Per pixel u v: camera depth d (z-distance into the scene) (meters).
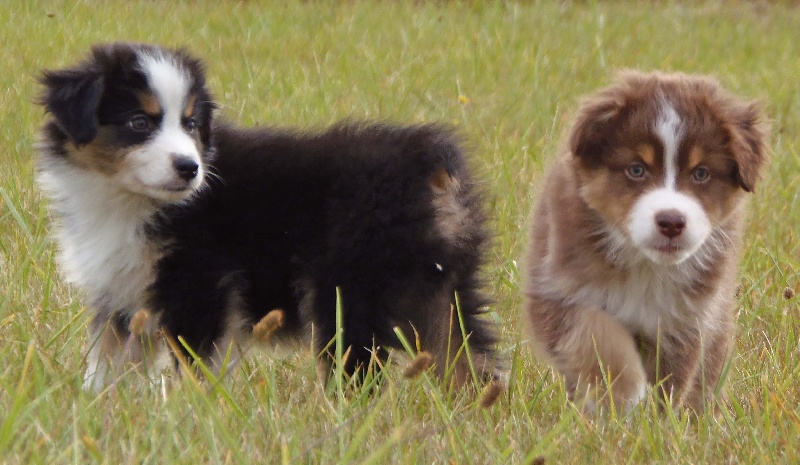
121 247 7.16
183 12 18.11
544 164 10.66
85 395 5.98
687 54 18.31
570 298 7.10
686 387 7.22
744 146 6.71
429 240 7.18
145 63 7.25
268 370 7.03
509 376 7.34
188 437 5.42
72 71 7.33
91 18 16.34
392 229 7.12
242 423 5.84
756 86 16.61
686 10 22.86
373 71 15.20
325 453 5.46
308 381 7.05
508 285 8.69
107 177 7.13
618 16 20.91
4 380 5.88
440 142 7.41
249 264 7.31
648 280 7.01
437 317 7.30
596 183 6.82
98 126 7.14
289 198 7.29
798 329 8.38
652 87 6.88
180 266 7.17
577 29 19.44
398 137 7.44
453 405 6.74
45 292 7.64
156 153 7.00
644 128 6.65
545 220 7.46
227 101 12.97
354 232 7.14
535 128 13.59
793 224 11.01
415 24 18.61
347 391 6.90
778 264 9.48
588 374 6.93
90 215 7.27
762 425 6.47
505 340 8.15
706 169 6.70
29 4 16.69
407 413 6.28
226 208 7.26
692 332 7.16
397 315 7.21
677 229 6.44
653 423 6.45
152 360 7.14
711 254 7.04
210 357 7.19
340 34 17.66
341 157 7.31
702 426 6.47
